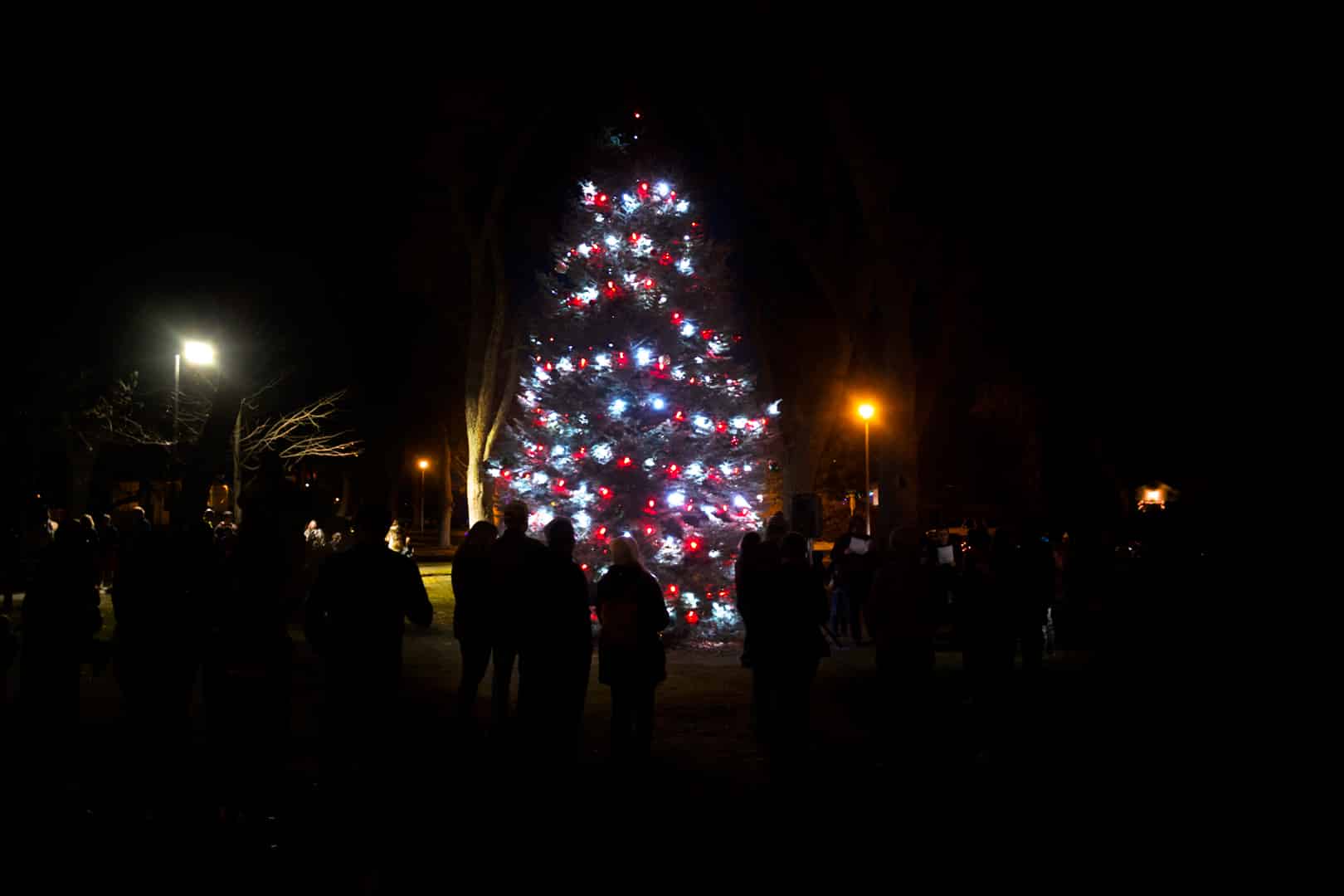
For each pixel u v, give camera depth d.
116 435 36.59
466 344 27.17
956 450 44.19
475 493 25.22
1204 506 30.45
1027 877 6.29
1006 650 11.09
